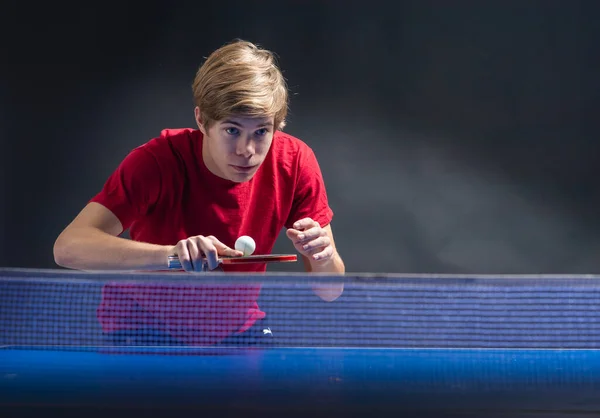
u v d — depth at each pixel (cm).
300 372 243
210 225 331
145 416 182
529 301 319
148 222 332
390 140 1065
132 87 1058
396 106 1066
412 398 202
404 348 313
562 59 1058
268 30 1065
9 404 192
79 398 199
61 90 1056
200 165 324
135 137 1059
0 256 1044
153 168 317
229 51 302
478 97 1065
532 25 1060
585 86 1055
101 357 275
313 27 1066
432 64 1066
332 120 1066
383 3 1066
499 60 1062
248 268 339
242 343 320
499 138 1062
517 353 297
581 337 317
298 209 354
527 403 197
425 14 1064
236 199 329
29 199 1051
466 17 1063
